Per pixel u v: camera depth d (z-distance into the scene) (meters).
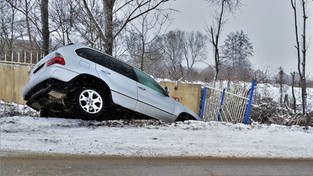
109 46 11.59
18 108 10.37
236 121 10.12
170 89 12.55
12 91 13.59
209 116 11.30
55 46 15.23
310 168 5.18
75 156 5.19
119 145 5.85
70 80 7.27
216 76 15.71
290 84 17.11
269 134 7.20
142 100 8.36
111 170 4.65
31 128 6.77
